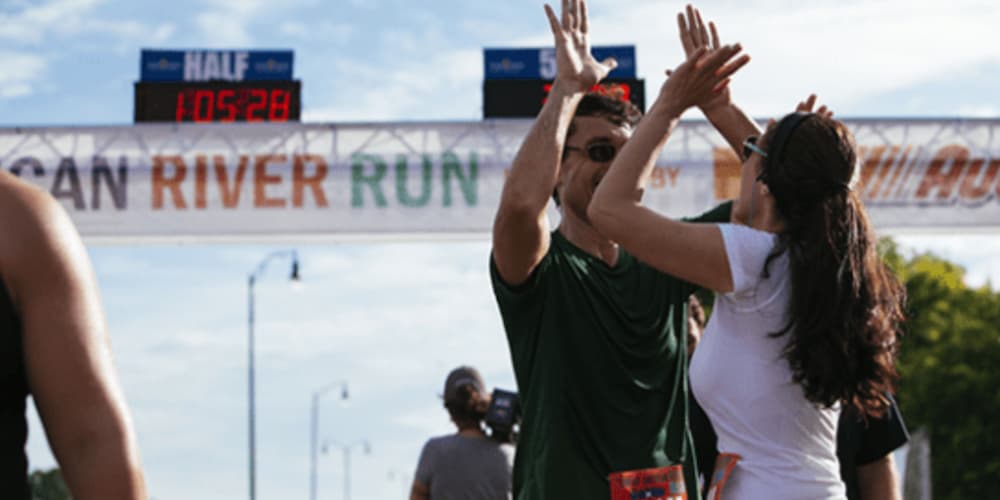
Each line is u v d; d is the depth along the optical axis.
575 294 4.21
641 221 3.82
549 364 4.18
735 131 4.67
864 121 14.15
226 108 15.24
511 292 4.22
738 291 3.77
